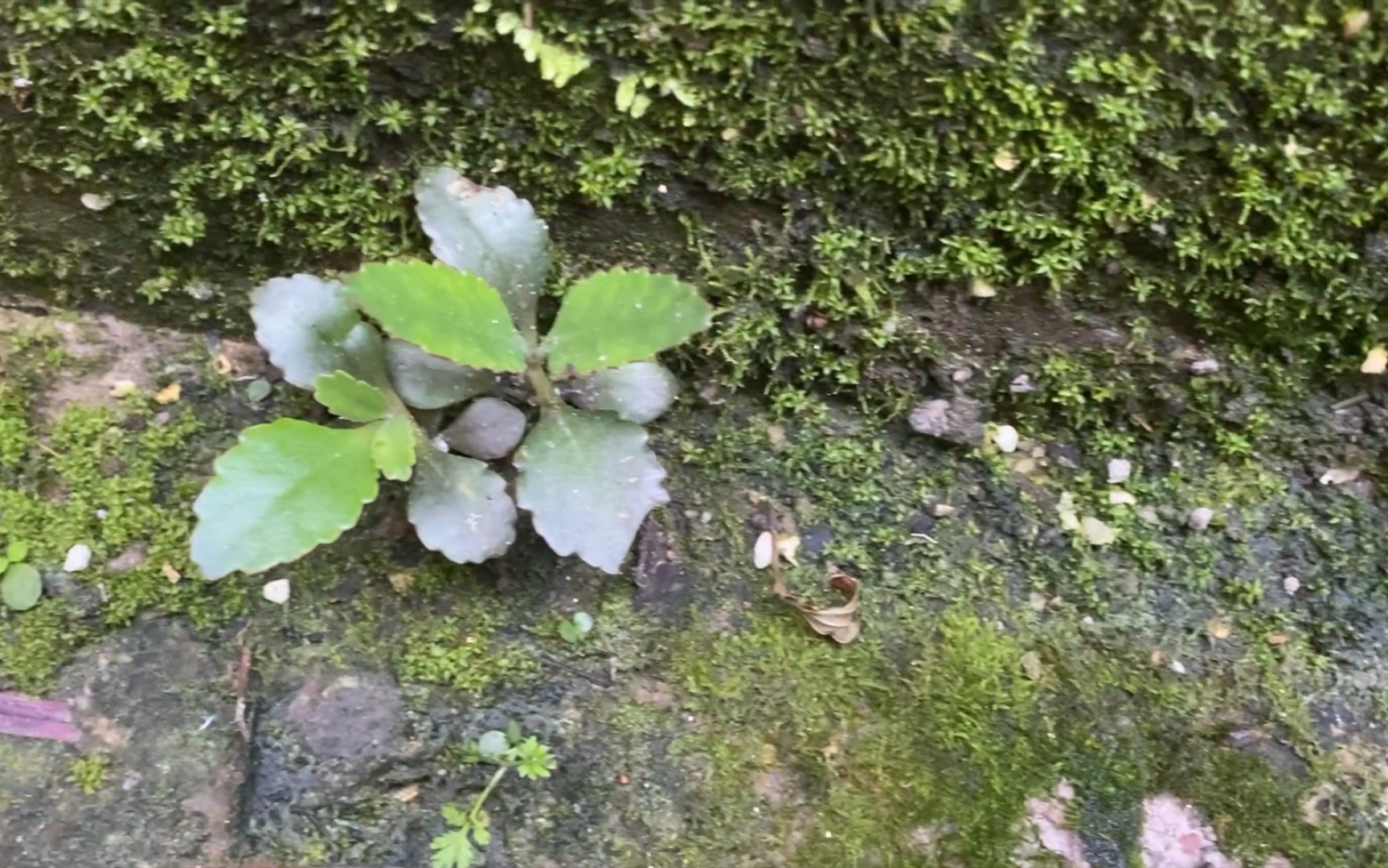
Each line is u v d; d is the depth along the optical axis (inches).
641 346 7.5
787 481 9.3
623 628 8.6
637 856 7.9
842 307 8.8
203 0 7.2
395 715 8.2
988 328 8.9
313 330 7.9
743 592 8.9
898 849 7.9
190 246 8.7
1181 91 7.4
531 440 7.9
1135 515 9.2
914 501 9.3
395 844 7.8
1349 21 6.9
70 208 8.5
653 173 8.2
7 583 8.3
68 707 8.1
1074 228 8.2
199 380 9.2
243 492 7.1
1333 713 8.6
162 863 7.7
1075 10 7.1
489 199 7.9
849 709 8.4
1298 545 9.1
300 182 8.3
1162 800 8.2
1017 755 8.3
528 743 8.1
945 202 8.2
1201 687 8.6
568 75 7.4
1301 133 7.5
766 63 7.5
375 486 7.4
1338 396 8.8
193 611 8.4
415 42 7.4
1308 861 8.0
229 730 8.1
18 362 9.0
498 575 8.7
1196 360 8.8
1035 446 9.4
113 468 8.9
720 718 8.4
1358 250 7.9
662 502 8.0
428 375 8.1
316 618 8.5
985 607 8.9
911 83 7.5
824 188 8.2
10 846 7.6
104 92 7.7
